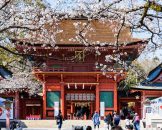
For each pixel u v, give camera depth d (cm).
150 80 8181
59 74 8225
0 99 4756
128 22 2327
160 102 4747
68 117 8919
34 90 8888
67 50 8125
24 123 7619
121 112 8150
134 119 5338
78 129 3734
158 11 1962
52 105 8331
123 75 7838
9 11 3077
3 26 3091
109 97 8312
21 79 8362
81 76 8319
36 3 3456
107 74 8106
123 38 7806
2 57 7088
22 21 3109
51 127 7556
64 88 8469
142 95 8300
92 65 8319
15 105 8381
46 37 3881
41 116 8825
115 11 2319
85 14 2627
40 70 8181
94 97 8681
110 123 6353
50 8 3197
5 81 8169
